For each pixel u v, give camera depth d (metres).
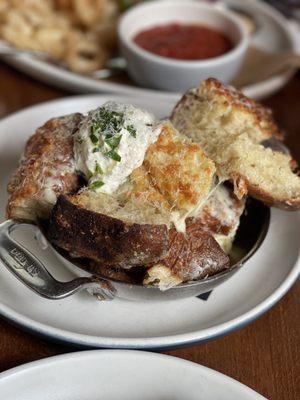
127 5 0.40
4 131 0.28
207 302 0.22
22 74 0.36
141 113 0.22
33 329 0.20
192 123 0.25
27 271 0.21
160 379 0.19
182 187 0.21
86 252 0.20
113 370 0.19
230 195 0.23
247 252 0.23
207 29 0.39
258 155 0.23
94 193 0.21
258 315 0.22
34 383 0.19
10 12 0.37
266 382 0.21
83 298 0.22
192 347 0.21
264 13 0.43
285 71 0.36
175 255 0.21
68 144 0.22
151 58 0.34
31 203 0.22
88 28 0.40
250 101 0.25
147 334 0.21
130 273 0.21
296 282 0.24
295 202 0.23
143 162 0.22
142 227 0.19
